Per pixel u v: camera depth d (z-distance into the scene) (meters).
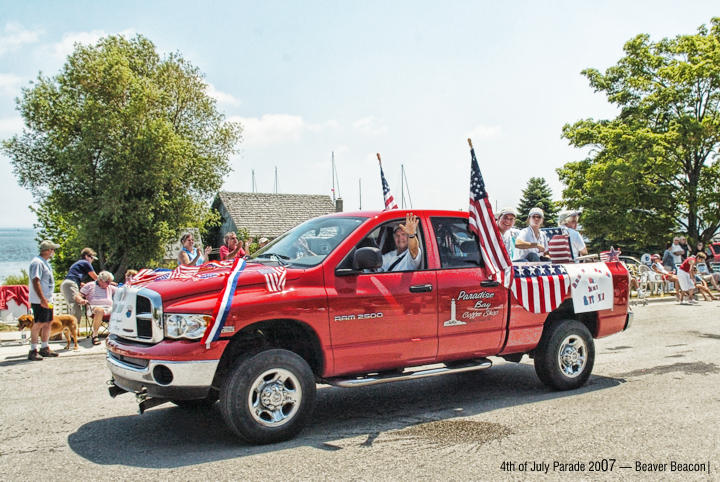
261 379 4.54
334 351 4.88
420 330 5.31
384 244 5.52
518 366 7.92
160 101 30.64
